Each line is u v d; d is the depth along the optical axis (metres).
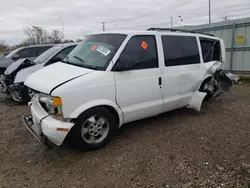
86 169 2.91
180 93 4.39
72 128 3.12
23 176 2.78
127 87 3.50
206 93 4.86
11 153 3.34
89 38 4.21
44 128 2.98
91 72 3.22
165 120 4.59
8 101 6.36
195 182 2.61
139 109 3.73
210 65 4.98
